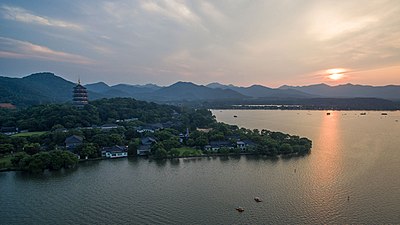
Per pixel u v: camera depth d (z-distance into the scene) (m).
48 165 184.00
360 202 129.00
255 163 195.12
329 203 128.50
